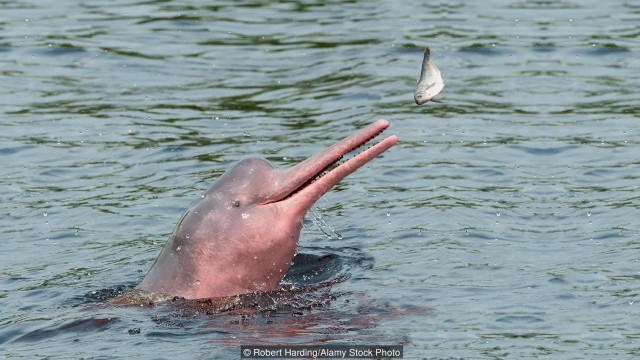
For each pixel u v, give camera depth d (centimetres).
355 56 7506
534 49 7556
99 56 7625
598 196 5016
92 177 5528
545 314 3688
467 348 3406
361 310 3778
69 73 7306
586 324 3594
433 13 8500
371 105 6544
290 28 8244
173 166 5653
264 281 4062
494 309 3747
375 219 4809
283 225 4019
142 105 6675
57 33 8088
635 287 3909
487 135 5972
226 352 3409
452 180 5294
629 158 5547
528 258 4281
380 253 4409
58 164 5709
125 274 4316
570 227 4634
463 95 6694
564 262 4212
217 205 4075
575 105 6481
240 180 4103
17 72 7288
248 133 6141
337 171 3984
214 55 7681
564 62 7300
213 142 6003
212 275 4031
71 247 4631
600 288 3916
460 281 4044
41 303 4003
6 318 3847
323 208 4988
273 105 6644
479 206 4916
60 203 5162
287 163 5594
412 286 4012
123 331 3647
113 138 6100
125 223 4906
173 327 3678
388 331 3566
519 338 3484
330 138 5984
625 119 6188
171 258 4100
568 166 5466
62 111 6569
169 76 7256
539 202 4966
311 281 4169
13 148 5944
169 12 8688
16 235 4772
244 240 4016
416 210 4884
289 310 3834
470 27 8069
